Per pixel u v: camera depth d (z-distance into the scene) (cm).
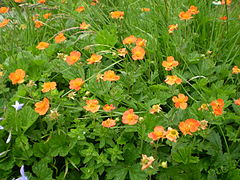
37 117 46
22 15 79
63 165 46
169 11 69
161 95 51
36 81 59
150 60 58
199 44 67
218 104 42
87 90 53
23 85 49
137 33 67
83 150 43
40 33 74
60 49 65
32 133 47
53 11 83
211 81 56
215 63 58
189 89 55
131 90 54
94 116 45
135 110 51
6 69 58
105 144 46
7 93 56
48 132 49
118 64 63
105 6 80
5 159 45
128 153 45
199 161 44
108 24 75
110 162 44
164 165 38
